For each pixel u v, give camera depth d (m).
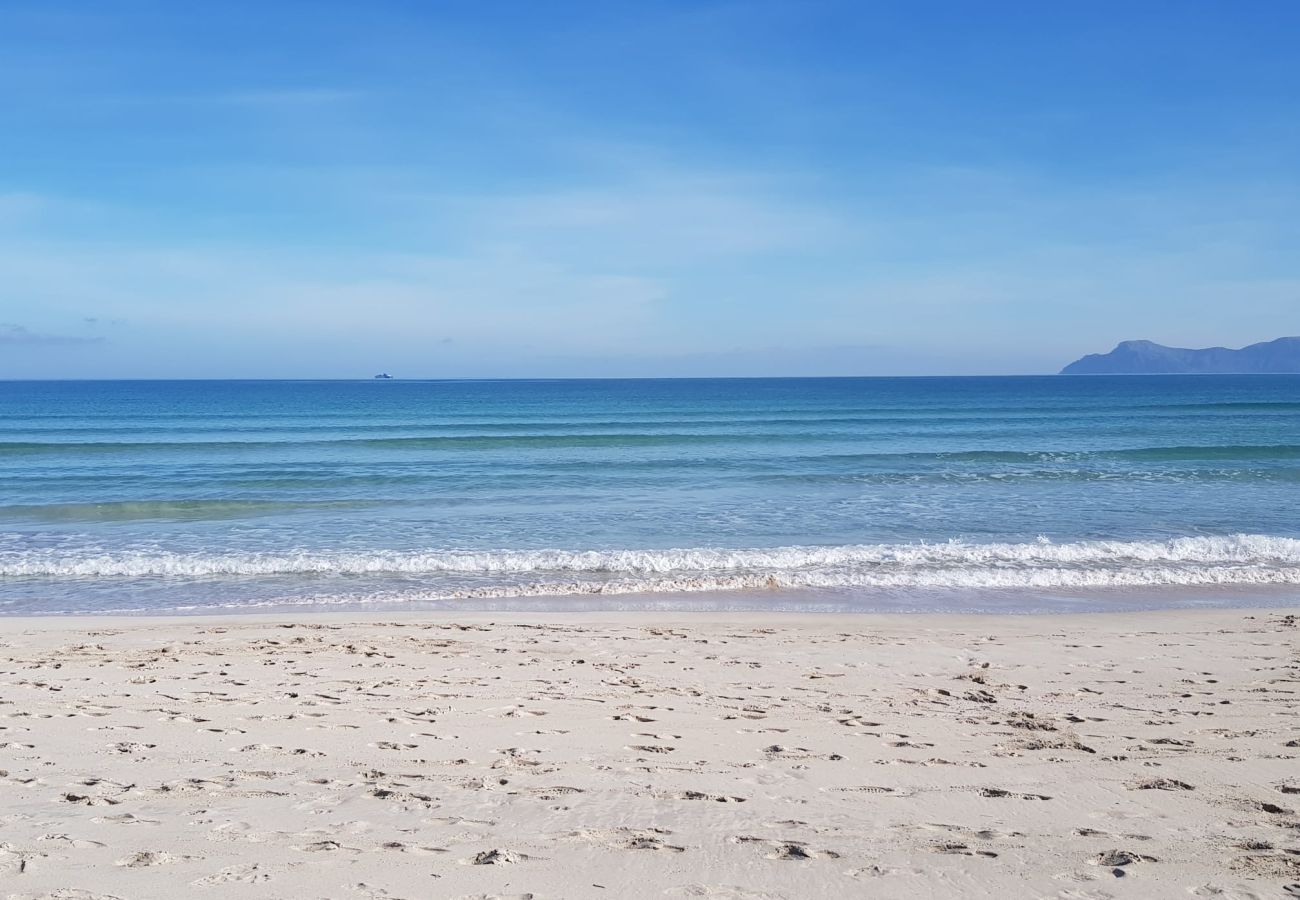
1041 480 24.98
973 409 65.62
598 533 17.11
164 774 5.16
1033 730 6.27
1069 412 60.62
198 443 37.12
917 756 5.64
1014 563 14.44
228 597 12.41
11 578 13.52
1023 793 4.95
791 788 5.02
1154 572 13.82
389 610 11.68
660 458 31.03
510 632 9.98
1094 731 6.23
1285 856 4.11
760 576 13.51
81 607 11.83
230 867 3.83
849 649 9.16
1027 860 4.03
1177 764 5.48
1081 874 3.89
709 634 9.93
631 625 10.43
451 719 6.46
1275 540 15.14
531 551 15.06
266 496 22.31
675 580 13.26
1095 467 27.77
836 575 13.65
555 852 4.05
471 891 3.64
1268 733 6.19
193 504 20.34
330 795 4.82
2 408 72.31
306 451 34.22
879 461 29.72
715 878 3.80
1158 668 8.34
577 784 5.06
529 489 23.47
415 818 4.47
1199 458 30.03
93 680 7.61
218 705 6.80
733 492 22.78
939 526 17.67
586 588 12.85
